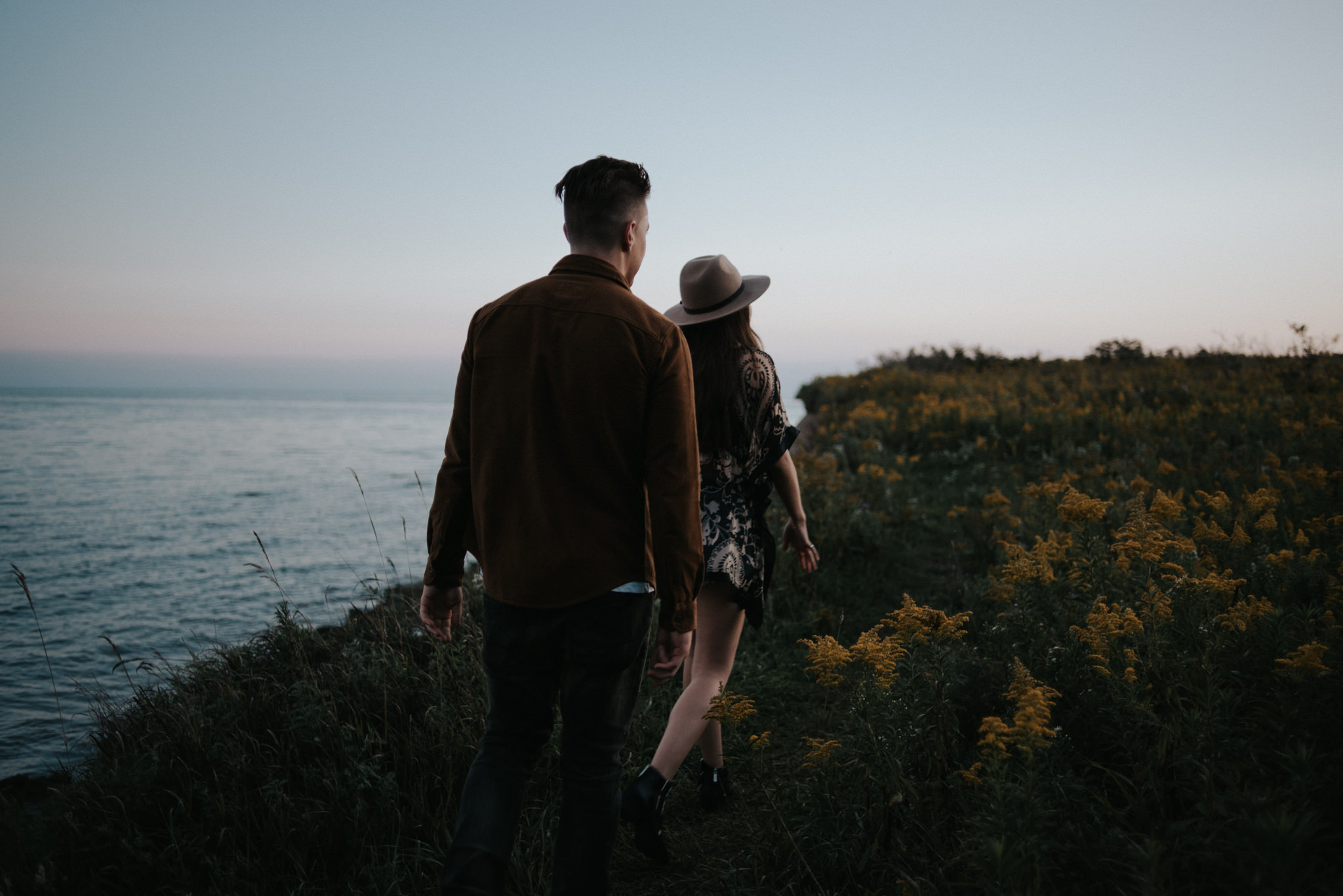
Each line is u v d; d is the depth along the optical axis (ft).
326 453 102.22
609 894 7.49
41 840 7.98
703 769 8.68
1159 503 11.35
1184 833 5.83
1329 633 7.99
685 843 8.14
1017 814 5.66
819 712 10.95
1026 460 28.32
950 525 21.36
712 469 7.92
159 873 7.58
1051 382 45.96
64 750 13.08
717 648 7.98
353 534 38.58
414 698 10.15
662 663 5.54
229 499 53.52
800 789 8.18
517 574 5.55
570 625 5.51
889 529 20.27
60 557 32.37
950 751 7.62
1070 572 10.67
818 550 17.87
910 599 7.81
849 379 63.82
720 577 7.70
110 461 83.35
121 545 35.37
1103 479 20.52
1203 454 24.04
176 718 9.88
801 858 6.75
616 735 5.80
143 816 8.29
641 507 5.71
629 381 5.46
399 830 8.11
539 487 5.52
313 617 20.25
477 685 10.32
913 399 45.55
